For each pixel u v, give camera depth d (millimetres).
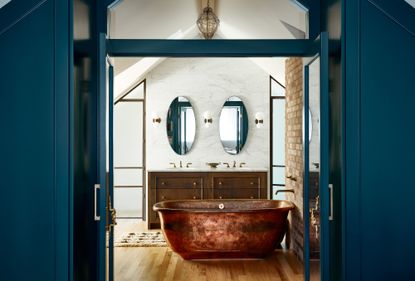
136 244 6387
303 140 3457
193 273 5012
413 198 2668
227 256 5676
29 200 2371
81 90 2621
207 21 5723
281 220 5656
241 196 7621
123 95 8188
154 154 8172
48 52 2385
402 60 2678
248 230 5574
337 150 2822
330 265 2994
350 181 2664
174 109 8203
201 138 8195
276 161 8148
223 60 8219
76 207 2469
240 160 8180
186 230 5574
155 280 4734
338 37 2805
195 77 8219
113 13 3834
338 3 2811
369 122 2678
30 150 2375
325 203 2740
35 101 2381
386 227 2666
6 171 2365
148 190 7570
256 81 8203
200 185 7617
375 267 2666
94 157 3021
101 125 2775
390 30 2678
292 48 3404
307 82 3430
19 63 2377
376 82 2680
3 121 2367
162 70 8219
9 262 2361
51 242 2369
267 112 8172
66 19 2389
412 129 2676
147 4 4855
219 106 8203
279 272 5047
